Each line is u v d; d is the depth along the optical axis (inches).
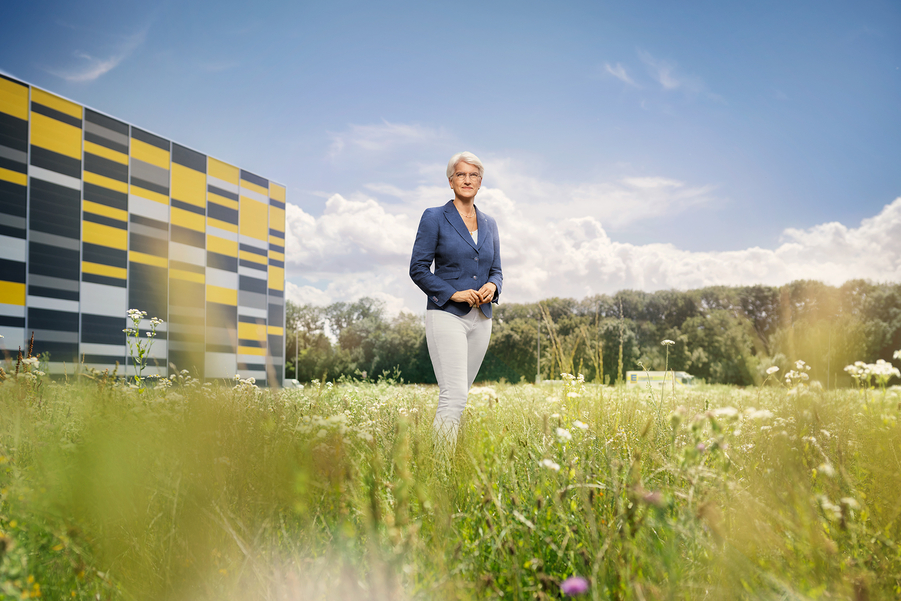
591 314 2146.9
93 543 56.8
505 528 61.4
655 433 113.1
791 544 60.6
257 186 1558.8
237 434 71.7
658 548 60.3
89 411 97.5
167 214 1316.4
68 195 1133.1
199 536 57.2
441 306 146.9
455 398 142.7
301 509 61.6
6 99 1048.2
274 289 1595.7
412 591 50.1
